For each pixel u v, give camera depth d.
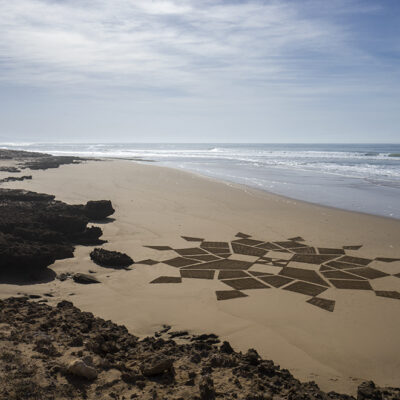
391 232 15.48
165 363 5.10
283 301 9.02
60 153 91.88
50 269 10.44
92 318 7.07
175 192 23.20
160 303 8.73
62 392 4.37
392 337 7.47
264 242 13.84
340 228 16.00
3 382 4.34
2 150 56.84
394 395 5.39
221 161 58.72
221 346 6.35
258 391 4.89
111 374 4.93
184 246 13.10
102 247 12.70
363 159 65.31
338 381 6.04
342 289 9.81
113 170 34.25
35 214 13.61
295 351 6.87
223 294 9.33
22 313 6.83
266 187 27.56
